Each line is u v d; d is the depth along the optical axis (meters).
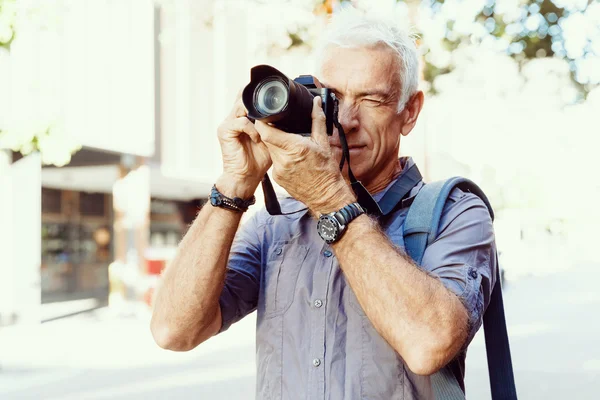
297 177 1.57
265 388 1.81
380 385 1.69
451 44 8.56
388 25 1.86
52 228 16.97
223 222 1.75
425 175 10.58
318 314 1.76
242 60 20.19
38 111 7.10
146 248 14.66
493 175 37.78
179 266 1.78
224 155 1.74
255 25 9.02
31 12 6.71
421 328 1.51
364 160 1.82
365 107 1.81
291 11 8.59
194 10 10.68
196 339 1.83
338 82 1.80
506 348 1.84
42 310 14.97
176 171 16.36
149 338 10.91
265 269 1.90
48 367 8.58
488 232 1.74
